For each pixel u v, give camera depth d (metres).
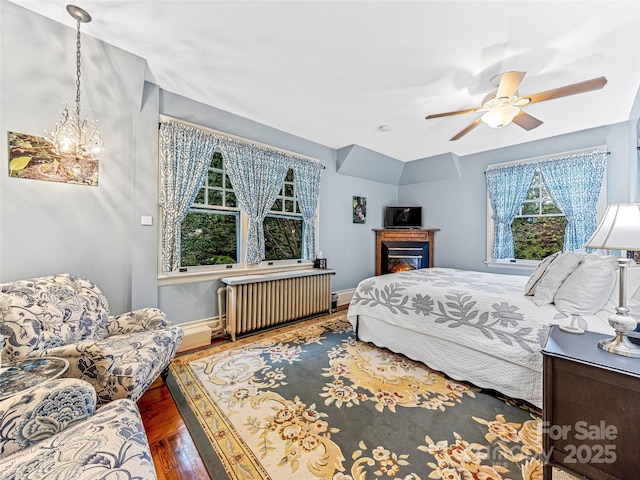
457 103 2.92
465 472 1.36
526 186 4.09
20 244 2.08
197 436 1.61
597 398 1.12
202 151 3.01
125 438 1.00
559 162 3.76
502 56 2.13
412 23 1.82
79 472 0.83
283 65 2.32
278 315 3.50
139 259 2.62
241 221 3.48
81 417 1.15
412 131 3.76
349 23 1.84
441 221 5.16
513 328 1.95
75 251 2.32
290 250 4.09
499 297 2.19
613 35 1.88
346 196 4.87
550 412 1.24
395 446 1.53
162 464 1.41
